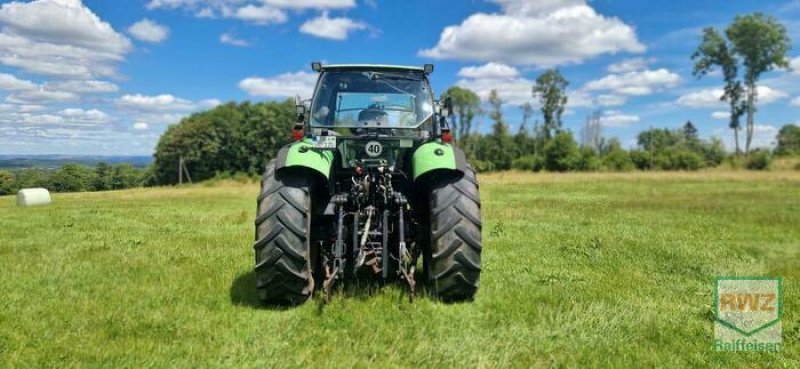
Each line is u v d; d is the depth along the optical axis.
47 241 7.79
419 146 4.71
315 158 4.25
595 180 28.58
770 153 46.69
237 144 71.88
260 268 4.13
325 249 4.58
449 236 4.30
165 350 3.34
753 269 5.98
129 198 21.12
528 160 53.44
